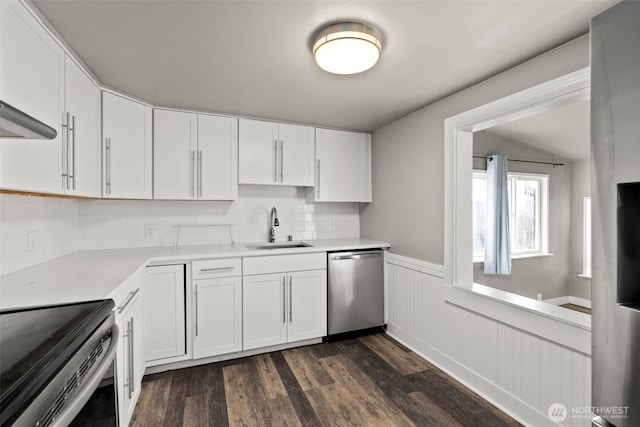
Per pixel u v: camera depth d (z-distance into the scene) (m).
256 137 2.89
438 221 2.48
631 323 0.99
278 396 2.04
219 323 2.47
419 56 1.75
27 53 1.24
